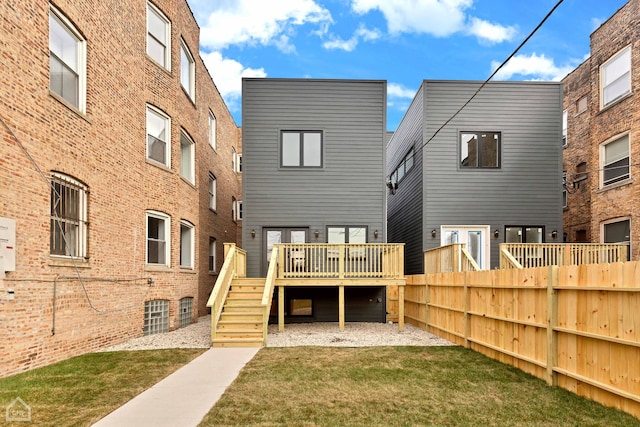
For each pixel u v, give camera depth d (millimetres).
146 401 4629
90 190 7543
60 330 6621
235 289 10172
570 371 5062
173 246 10656
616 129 12438
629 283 4168
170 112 10719
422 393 4934
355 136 12789
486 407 4441
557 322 5348
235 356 7078
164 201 10312
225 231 18688
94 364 6379
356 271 11500
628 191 11875
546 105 12898
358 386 5211
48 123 6441
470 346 7832
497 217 12625
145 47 9797
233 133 20672
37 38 6230
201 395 4848
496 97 12867
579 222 15648
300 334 9734
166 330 10234
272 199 12586
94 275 7586
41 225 6234
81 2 7359
